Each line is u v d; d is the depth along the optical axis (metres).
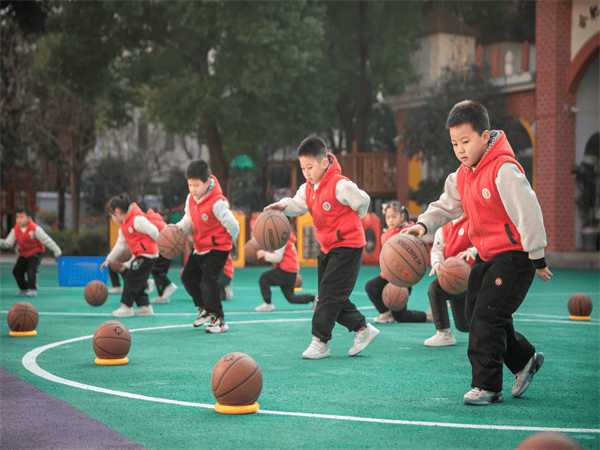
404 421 3.96
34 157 36.66
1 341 7.18
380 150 34.84
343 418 4.03
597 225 25.27
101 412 4.18
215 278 7.89
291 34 22.61
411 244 5.59
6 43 30.44
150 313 9.70
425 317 8.95
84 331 7.97
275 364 5.89
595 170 25.09
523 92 25.81
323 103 27.05
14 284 15.59
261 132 25.20
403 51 27.03
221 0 20.94
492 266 4.49
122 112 26.25
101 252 27.00
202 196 7.69
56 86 26.53
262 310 10.34
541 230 4.21
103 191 44.06
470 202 4.58
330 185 6.08
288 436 3.63
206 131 25.53
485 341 4.43
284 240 6.84
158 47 24.95
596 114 25.36
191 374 5.41
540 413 4.18
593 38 23.81
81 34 23.69
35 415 4.10
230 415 4.11
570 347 6.94
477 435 3.66
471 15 29.77
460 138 4.45
